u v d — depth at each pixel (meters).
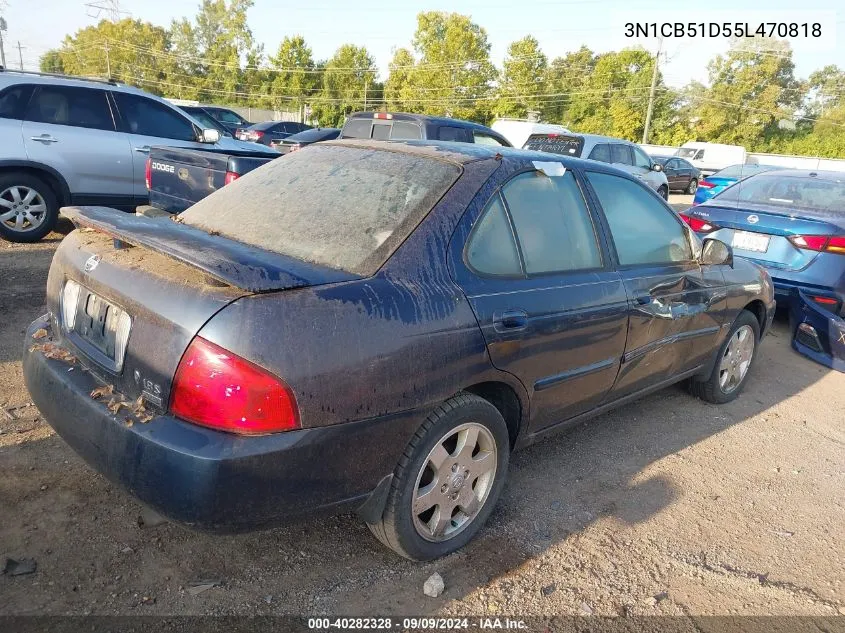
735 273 4.65
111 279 2.46
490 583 2.75
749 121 50.34
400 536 2.61
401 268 2.54
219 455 2.07
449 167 2.99
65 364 2.61
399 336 2.40
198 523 2.13
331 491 2.33
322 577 2.68
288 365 2.14
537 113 56.59
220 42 75.62
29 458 3.23
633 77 55.31
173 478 2.09
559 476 3.68
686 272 4.07
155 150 6.46
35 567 2.54
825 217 6.28
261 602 2.51
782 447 4.34
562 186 3.39
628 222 3.76
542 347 2.99
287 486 2.20
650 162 14.95
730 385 4.97
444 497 2.76
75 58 84.00
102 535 2.76
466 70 60.97
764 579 2.97
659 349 3.89
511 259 2.97
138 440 2.16
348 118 10.47
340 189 2.99
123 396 2.36
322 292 2.30
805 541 3.30
